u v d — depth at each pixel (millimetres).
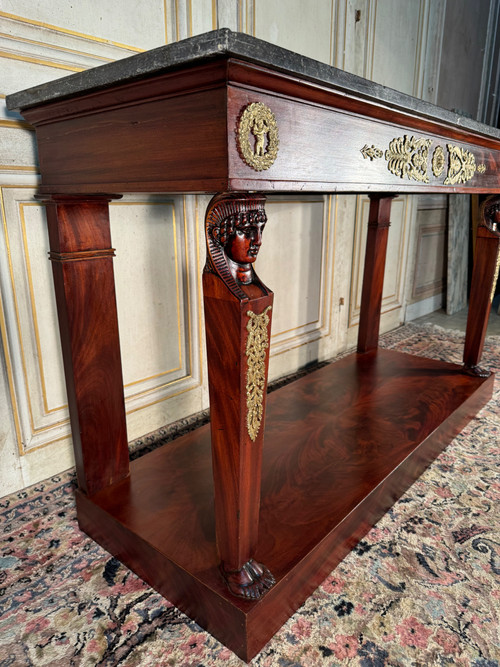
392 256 2854
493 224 1751
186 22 1451
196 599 899
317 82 696
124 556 1071
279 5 1745
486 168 1442
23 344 1273
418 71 2660
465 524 1218
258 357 759
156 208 1521
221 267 721
